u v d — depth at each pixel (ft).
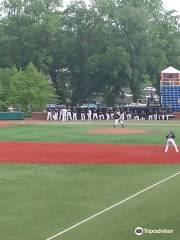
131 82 294.05
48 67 295.69
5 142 120.47
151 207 50.57
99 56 283.59
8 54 294.25
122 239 40.65
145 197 55.31
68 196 56.65
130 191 59.00
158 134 141.79
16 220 46.34
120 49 279.69
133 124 186.70
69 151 100.94
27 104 238.27
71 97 310.24
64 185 63.67
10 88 241.96
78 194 57.72
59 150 102.68
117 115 171.73
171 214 47.91
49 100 242.17
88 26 297.94
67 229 43.37
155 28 302.45
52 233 42.24
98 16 296.10
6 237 41.22
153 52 294.66
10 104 240.53
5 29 297.33
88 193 58.34
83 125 181.98
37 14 299.58
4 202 53.52
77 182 65.87
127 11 287.89
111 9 297.74
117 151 100.89
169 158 90.58
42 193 58.39
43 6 300.20
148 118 225.35
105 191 59.41
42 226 44.34
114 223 45.06
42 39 289.53
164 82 251.80
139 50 292.81
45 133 147.02
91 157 91.71
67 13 300.40
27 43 287.07
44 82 241.55
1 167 79.56
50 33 287.89
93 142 119.85
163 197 55.01
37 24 288.71
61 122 202.49
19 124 189.26
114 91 299.79
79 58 298.15
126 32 293.02
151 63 294.46
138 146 110.52
